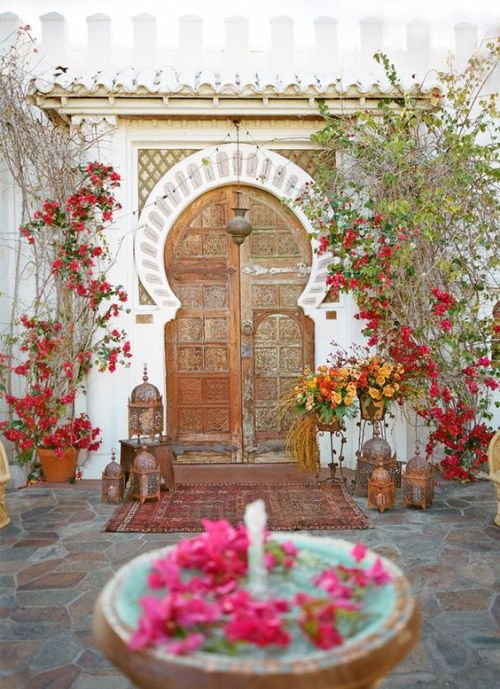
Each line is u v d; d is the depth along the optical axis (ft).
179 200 18.16
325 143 17.16
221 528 5.91
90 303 17.11
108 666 7.95
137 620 4.66
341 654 4.15
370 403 15.83
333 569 5.49
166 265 18.57
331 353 18.13
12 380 17.94
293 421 18.69
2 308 17.83
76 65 18.52
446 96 17.21
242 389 18.63
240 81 17.12
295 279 18.63
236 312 18.66
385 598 5.03
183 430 18.67
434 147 16.49
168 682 4.03
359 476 15.37
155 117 17.70
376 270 16.03
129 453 15.69
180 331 18.63
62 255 17.01
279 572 5.59
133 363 17.98
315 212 16.84
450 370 16.83
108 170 16.94
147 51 18.06
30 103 17.07
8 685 7.52
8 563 11.31
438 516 13.79
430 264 16.53
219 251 18.62
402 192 16.19
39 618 9.21
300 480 16.76
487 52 18.48
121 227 17.88
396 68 18.38
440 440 16.94
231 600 4.68
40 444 17.19
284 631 4.45
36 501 15.29
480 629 8.76
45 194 17.67
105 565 11.19
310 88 16.72
